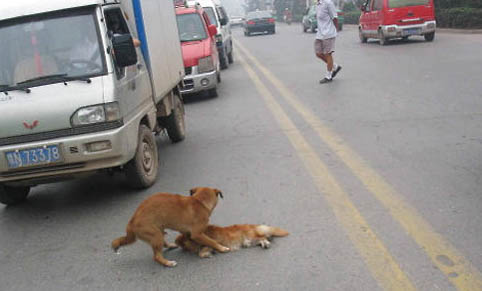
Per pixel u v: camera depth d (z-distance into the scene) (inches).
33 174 204.5
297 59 712.4
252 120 362.0
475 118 303.6
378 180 216.5
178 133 323.9
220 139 319.3
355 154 256.8
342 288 137.2
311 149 273.4
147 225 155.2
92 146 201.0
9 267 175.0
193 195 164.6
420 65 528.4
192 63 452.4
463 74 452.1
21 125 199.6
